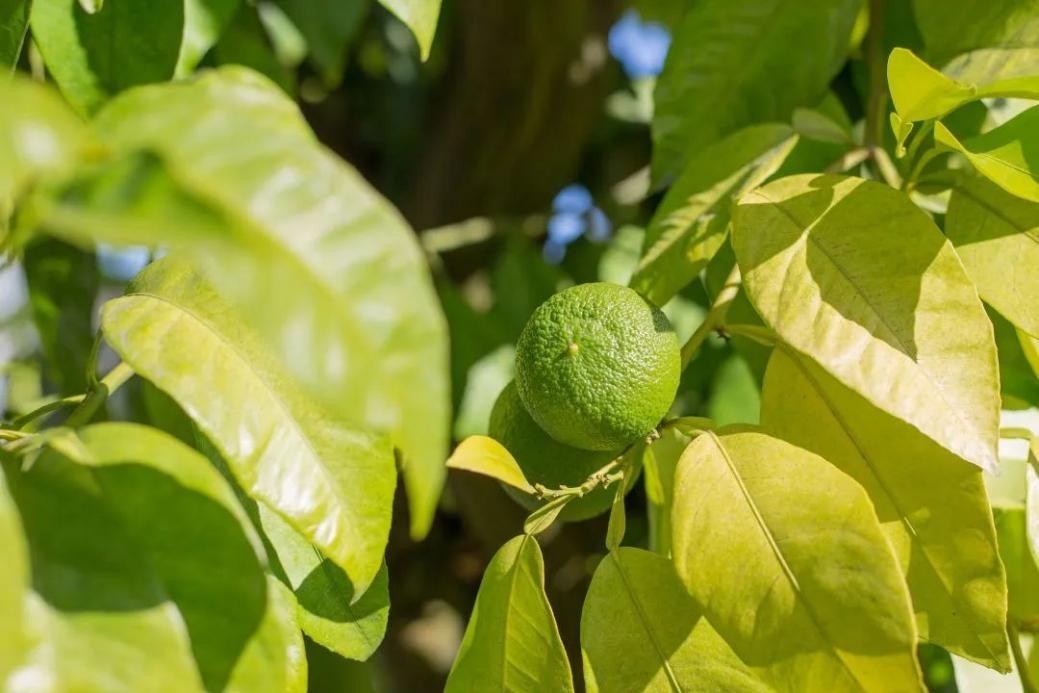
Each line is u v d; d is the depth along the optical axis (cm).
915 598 47
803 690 43
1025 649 54
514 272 80
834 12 62
